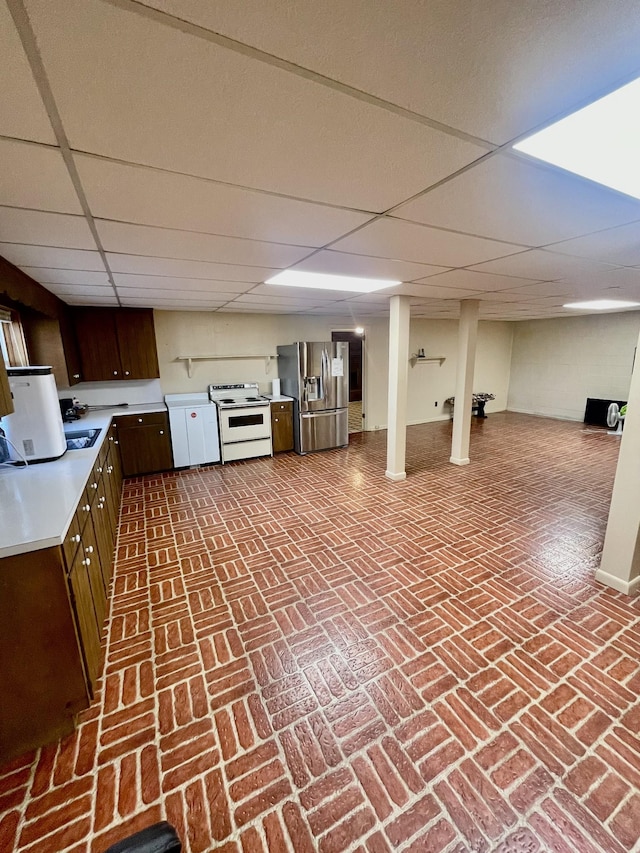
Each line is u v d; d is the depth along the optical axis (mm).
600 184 1295
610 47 716
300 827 1248
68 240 1847
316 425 5734
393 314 4113
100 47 677
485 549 2938
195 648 2012
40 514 1626
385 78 782
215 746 1508
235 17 630
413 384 7473
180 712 1654
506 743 1490
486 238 1919
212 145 1029
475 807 1286
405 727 1564
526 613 2223
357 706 1664
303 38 678
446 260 2389
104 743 1527
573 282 3262
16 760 1471
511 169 1190
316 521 3479
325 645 2014
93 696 1688
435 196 1394
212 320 5500
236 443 5320
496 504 3768
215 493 4207
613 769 1391
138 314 4730
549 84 810
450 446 5988
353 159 1118
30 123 898
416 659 1906
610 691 1707
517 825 1236
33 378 2277
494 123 948
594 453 5484
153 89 793
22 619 1435
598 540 3055
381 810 1287
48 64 709
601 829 1219
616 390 7059
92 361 4531
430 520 3447
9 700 1447
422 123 944
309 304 4648
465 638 2037
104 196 1349
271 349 6020
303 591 2471
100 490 2637
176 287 3250
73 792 1360
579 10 638
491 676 1796
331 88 806
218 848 1199
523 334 8430
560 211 1553
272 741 1523
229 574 2678
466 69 762
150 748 1506
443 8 627
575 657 1896
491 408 8648
